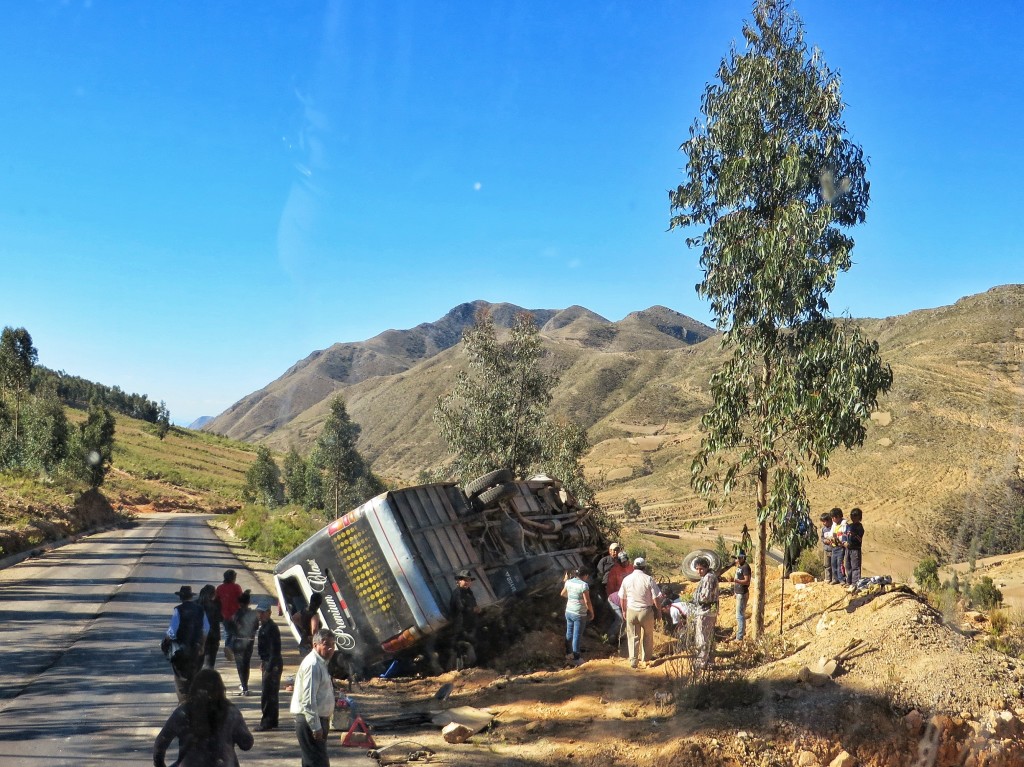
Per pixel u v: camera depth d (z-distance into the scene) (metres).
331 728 9.77
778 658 11.34
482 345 26.25
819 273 11.52
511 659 13.42
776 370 12.12
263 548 40.28
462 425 26.14
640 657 12.12
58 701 10.42
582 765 8.41
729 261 12.16
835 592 13.48
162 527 59.41
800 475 11.83
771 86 12.27
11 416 63.47
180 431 183.50
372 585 12.12
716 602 11.82
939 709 9.38
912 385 99.31
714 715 9.25
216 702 5.42
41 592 22.06
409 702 11.19
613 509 142.75
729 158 12.64
